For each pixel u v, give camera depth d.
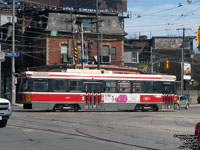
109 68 51.56
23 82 29.48
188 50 82.31
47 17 52.69
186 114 29.86
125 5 60.16
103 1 57.66
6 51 60.69
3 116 16.97
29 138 13.90
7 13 71.31
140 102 32.03
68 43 52.19
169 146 12.36
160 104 32.88
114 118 24.50
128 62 62.00
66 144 12.46
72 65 48.84
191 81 78.25
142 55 81.38
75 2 55.47
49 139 13.69
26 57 57.81
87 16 53.75
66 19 53.44
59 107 29.92
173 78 33.72
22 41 58.47
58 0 54.44
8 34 63.00
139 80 32.19
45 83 29.50
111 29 55.31
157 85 32.88
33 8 56.25
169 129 18.05
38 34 53.75
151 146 12.32
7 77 62.03
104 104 30.89
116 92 31.31
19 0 57.31
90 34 53.69
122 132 16.52
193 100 66.94
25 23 58.09
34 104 29.09
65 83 30.00
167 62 55.09
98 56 38.94
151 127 19.03
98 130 17.12
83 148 11.62
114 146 12.16
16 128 17.36
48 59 51.44
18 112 29.38
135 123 21.19
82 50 43.38
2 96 62.47
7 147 11.66
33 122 20.52
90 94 30.52
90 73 30.84
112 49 55.09
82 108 30.27
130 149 11.59
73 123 20.28
